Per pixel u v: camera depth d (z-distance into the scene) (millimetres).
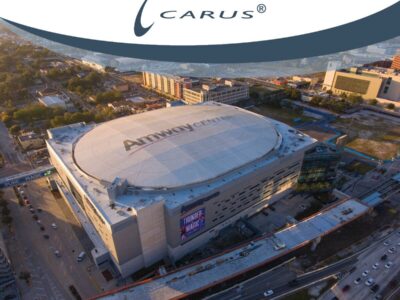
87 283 82000
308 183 117000
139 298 72312
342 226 99188
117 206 78250
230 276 77562
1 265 77875
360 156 144000
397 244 92500
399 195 114562
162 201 78750
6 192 115312
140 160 90938
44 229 98438
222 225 96250
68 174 92875
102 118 178125
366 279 81875
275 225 101438
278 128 121688
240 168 93500
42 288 80375
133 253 81250
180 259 89438
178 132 105125
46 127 168500
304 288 79812
